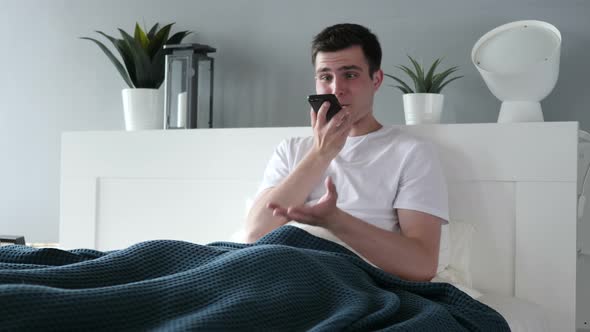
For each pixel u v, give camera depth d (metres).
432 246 1.96
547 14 2.66
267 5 3.08
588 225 2.46
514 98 2.40
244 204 2.67
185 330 1.03
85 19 3.45
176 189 2.78
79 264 1.27
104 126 3.40
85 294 1.07
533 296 2.25
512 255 2.28
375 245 1.83
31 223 3.56
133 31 3.35
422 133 2.39
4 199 3.62
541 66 2.31
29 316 1.00
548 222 2.24
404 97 2.57
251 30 3.11
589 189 2.44
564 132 2.23
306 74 3.02
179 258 1.38
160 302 1.14
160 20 3.29
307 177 2.09
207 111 3.05
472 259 2.32
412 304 1.44
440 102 2.55
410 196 2.04
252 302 1.17
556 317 2.23
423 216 2.01
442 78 2.57
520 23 2.43
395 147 2.16
